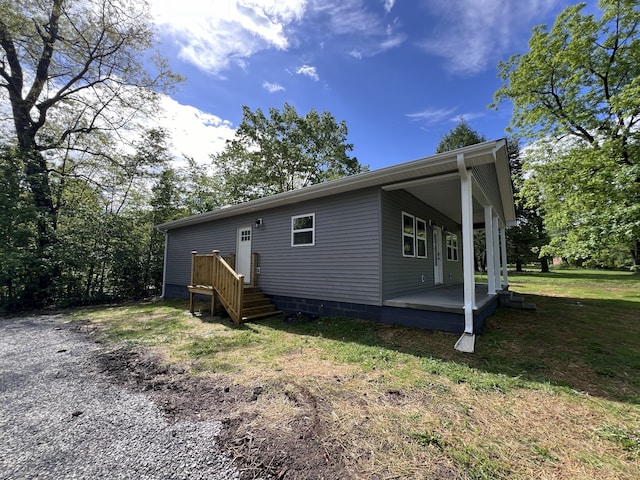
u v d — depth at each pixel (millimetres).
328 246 6402
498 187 7625
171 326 5883
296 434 2152
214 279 6781
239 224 8680
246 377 3268
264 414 2455
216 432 2207
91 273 9906
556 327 5246
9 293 8344
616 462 1826
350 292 5984
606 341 4398
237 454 1945
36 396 2861
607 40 9594
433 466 1798
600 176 8578
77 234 9648
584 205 9102
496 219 8164
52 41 9422
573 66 9961
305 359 3811
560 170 10062
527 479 1681
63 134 10430
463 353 3850
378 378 3143
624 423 2260
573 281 15469
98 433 2213
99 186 11375
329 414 2426
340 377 3199
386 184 5562
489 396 2709
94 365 3742
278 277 7398
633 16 8922
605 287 12578
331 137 20469
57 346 4602
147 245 12148
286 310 7117
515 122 12328
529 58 11047
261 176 19016
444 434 2125
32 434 2203
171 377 3318
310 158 19766
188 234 10727
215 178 19703
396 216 6305
